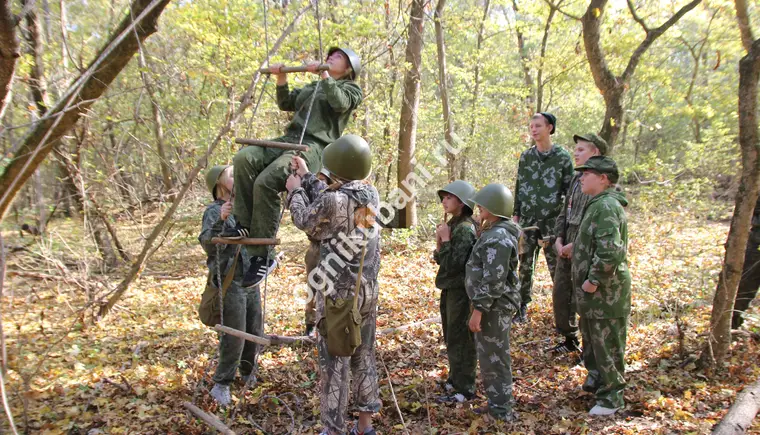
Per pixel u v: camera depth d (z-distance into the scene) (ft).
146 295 24.44
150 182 34.45
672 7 29.09
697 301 18.66
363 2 32.12
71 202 23.90
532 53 51.42
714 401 11.61
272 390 13.35
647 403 11.64
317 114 11.50
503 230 11.21
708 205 39.99
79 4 23.13
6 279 18.40
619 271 11.22
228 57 29.40
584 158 14.46
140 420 11.76
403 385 13.78
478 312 11.21
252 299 13.69
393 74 38.14
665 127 57.21
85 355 16.20
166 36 32.68
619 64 31.50
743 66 11.76
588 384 12.49
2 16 8.07
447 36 47.42
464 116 44.27
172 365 15.30
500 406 11.36
